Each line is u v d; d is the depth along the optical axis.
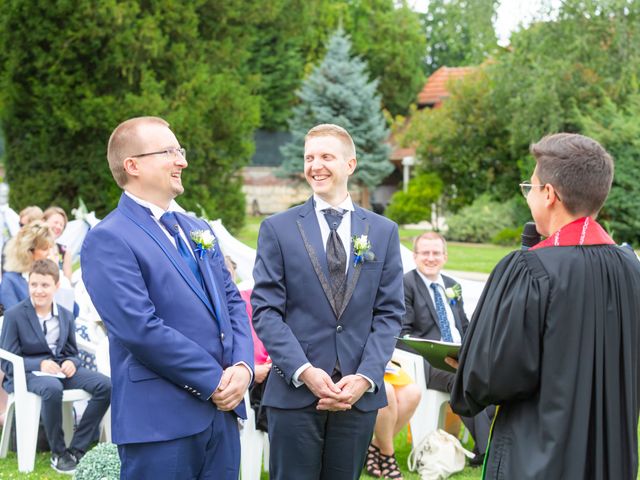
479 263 16.20
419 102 36.22
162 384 2.91
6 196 22.17
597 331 2.48
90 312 5.99
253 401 4.55
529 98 20.94
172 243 3.09
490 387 2.50
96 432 5.13
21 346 5.18
